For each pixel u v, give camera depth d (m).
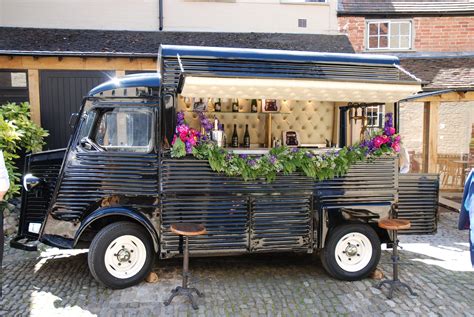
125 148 4.38
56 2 9.42
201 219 4.37
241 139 6.74
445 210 8.59
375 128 5.02
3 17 9.24
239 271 4.94
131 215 4.27
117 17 9.66
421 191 5.00
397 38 10.34
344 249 4.68
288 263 5.25
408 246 6.05
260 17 10.12
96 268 4.23
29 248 4.89
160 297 4.16
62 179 4.38
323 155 4.63
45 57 7.92
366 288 4.48
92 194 4.35
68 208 4.38
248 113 6.62
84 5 9.53
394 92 4.42
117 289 4.31
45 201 4.85
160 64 4.44
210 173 4.38
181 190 4.33
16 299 4.08
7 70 7.99
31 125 7.25
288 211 4.55
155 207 4.33
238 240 4.44
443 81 8.34
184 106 5.73
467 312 3.93
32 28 9.23
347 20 10.29
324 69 4.55
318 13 10.25
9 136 6.32
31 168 4.93
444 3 10.38
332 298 4.21
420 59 9.95
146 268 4.42
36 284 4.46
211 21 9.98
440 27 10.27
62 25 9.48
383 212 4.76
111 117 4.40
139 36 9.20
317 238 4.61
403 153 6.45
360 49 10.31
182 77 3.99
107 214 4.25
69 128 8.22
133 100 4.40
